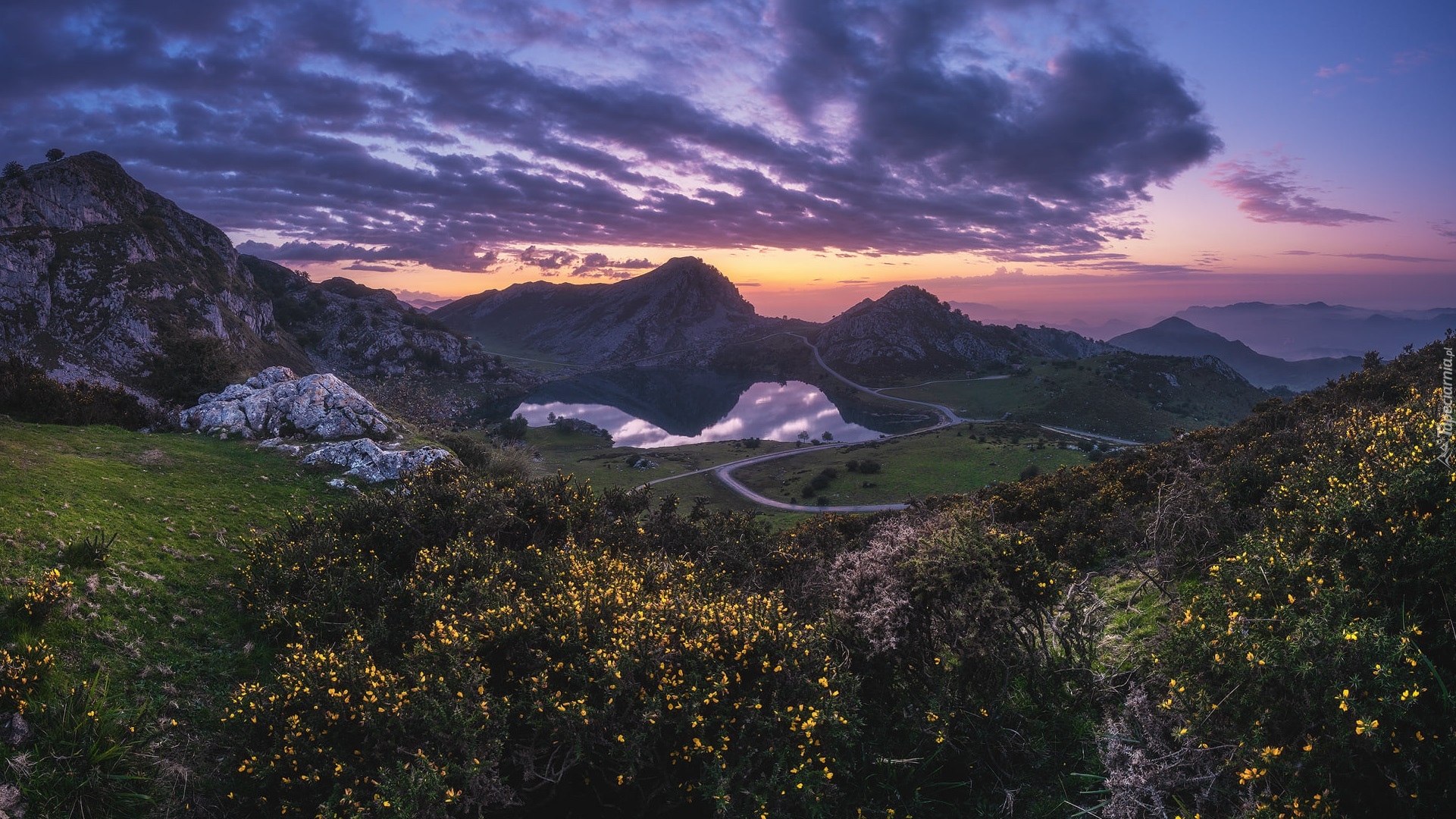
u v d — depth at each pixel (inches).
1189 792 221.1
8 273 5876.0
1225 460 587.5
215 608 470.3
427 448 1098.7
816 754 261.4
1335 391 840.3
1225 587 263.7
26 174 6756.9
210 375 2091.5
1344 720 178.7
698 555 558.9
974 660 296.8
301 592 475.5
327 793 267.7
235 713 313.4
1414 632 193.2
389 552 531.5
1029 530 688.4
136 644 385.7
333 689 291.7
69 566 430.9
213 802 294.0
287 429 1119.6
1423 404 376.2
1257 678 198.1
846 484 5625.0
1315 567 238.4
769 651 289.4
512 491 622.5
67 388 1095.6
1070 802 249.3
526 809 275.1
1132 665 300.8
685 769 271.0
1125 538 517.3
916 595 315.0
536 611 338.0
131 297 6535.4
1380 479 277.7
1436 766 168.2
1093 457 5585.6
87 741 287.3
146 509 602.2
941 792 276.8
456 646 299.3
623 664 272.7
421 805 235.1
